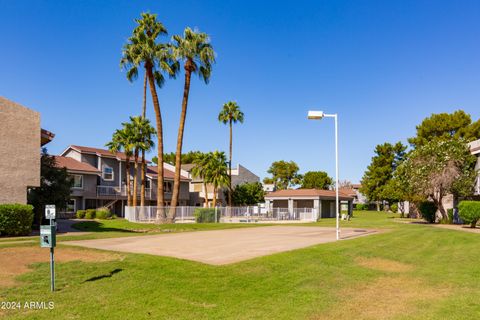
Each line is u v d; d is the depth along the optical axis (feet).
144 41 112.27
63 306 26.05
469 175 105.91
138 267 35.55
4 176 69.82
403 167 116.57
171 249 48.39
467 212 91.30
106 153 172.24
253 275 34.60
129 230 92.84
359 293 31.50
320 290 31.65
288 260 40.81
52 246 29.30
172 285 31.04
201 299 28.37
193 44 110.52
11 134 71.36
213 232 84.38
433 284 34.76
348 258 45.32
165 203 195.11
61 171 90.84
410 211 179.93
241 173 244.22
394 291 32.40
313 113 62.80
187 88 112.47
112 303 26.86
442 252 52.95
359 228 97.55
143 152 152.56
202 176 191.83
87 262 37.60
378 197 239.09
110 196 168.76
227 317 25.03
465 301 29.25
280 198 181.16
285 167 337.11
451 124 172.45
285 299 28.99
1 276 32.68
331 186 310.04
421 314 26.32
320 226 110.52
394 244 59.21
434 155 108.17
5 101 71.20
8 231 65.00
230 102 190.29
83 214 143.33
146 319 24.30
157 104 109.91
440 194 111.75
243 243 57.00
